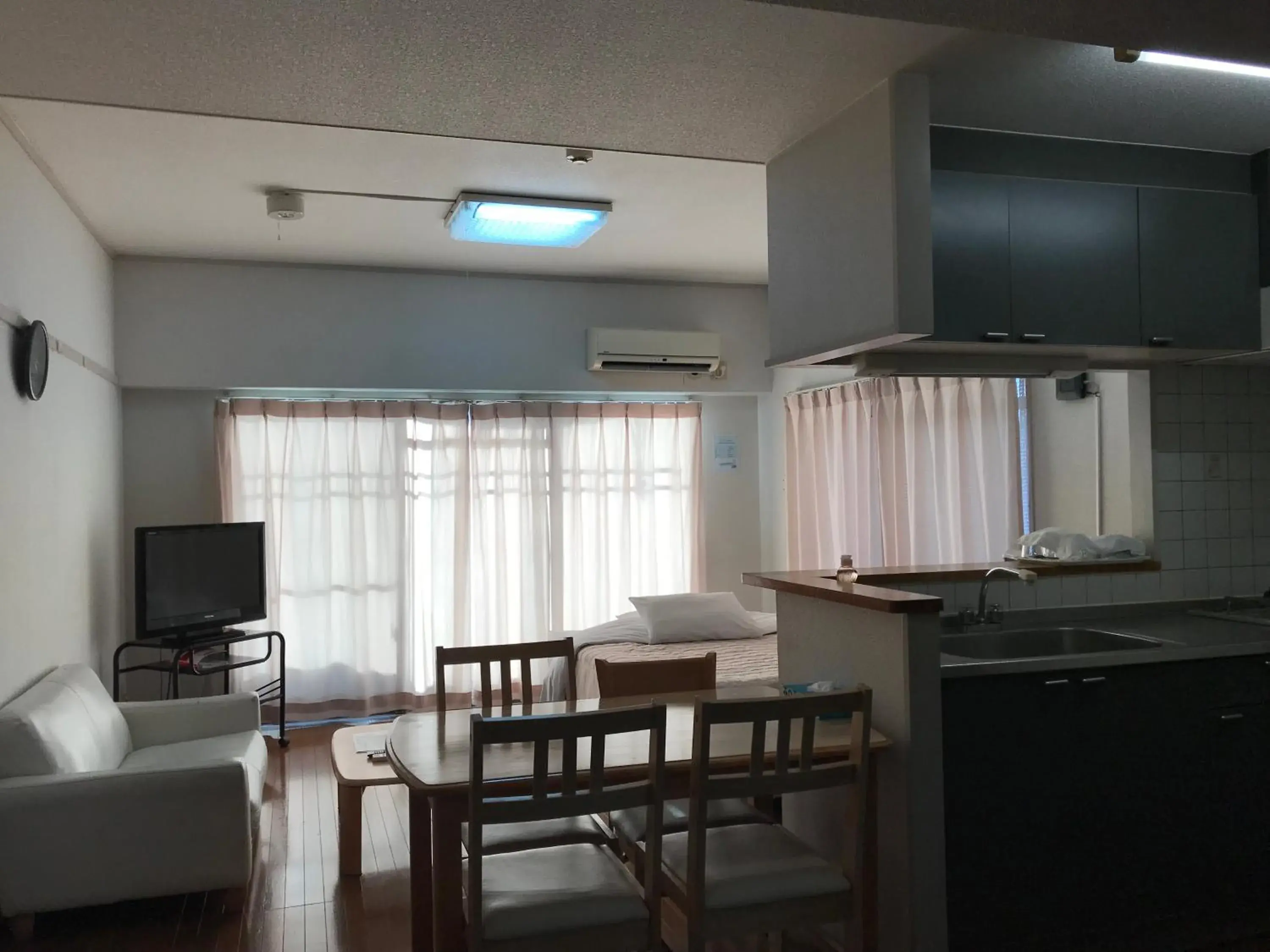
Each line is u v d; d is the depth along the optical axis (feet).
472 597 21.30
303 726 19.74
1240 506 12.30
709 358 21.56
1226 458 12.25
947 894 8.36
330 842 13.17
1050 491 13.69
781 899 7.04
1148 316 10.19
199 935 10.33
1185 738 9.20
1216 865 9.30
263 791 14.67
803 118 8.89
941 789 8.16
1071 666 8.77
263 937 10.27
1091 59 7.96
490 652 9.67
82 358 15.28
